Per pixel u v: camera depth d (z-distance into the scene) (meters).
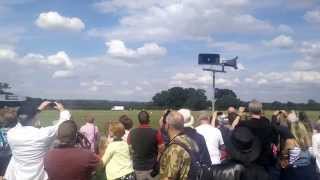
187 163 3.21
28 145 3.56
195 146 3.36
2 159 3.98
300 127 5.65
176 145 3.24
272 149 5.04
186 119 4.68
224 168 3.74
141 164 5.44
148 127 5.55
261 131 4.92
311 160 5.77
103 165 4.12
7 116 3.89
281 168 5.50
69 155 3.30
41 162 3.62
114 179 4.45
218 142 5.48
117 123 4.64
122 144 4.54
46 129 3.62
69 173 3.28
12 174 3.65
